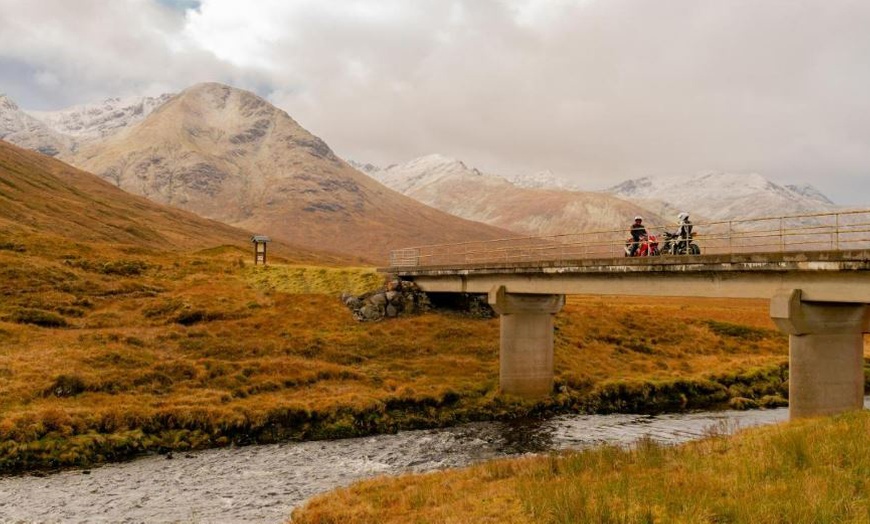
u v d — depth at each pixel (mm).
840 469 16188
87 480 27953
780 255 26609
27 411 33375
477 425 39281
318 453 32812
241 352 49250
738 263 28516
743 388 49875
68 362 42000
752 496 14648
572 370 50062
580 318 66875
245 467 30203
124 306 59250
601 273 37406
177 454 32344
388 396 40844
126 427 33781
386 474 29031
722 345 64812
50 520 23312
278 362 46750
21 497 25703
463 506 17312
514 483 19453
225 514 23688
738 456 18766
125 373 41312
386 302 59344
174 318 56219
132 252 80875
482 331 57000
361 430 37188
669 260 32062
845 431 19250
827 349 26797
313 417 37406
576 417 41594
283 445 34375
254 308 59875
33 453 30266
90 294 61094
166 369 43219
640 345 60781
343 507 19562
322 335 53906
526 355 44312
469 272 50031
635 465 19672
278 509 24188
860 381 27391
